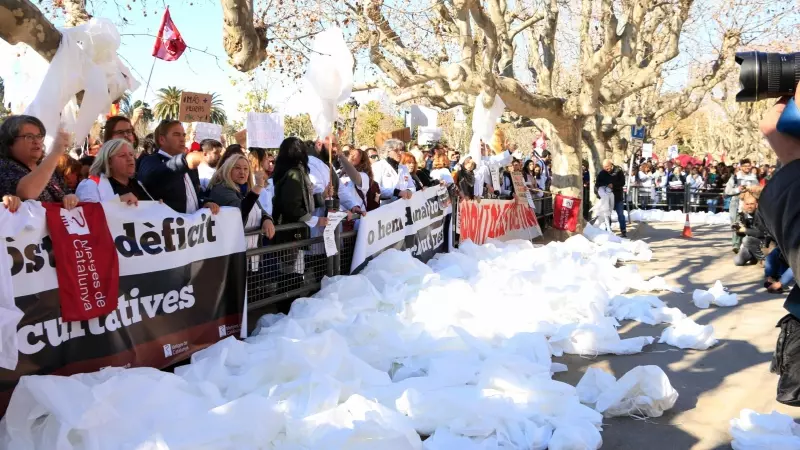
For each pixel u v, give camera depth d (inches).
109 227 173.9
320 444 146.7
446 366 197.8
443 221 405.7
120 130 206.7
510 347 226.8
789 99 80.1
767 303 342.6
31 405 137.7
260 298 240.1
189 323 200.2
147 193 201.8
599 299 315.3
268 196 276.2
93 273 167.8
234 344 194.5
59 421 135.2
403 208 337.1
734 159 2075.5
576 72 1012.5
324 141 292.2
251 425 148.7
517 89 534.3
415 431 159.5
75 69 223.5
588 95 561.6
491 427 165.5
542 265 369.7
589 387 201.2
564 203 600.4
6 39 210.5
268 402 156.5
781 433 169.3
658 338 272.5
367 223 294.7
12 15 203.5
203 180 281.6
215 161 290.5
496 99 475.5
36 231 153.9
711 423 185.6
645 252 504.7
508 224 525.7
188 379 177.3
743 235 470.9
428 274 290.0
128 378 153.4
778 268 373.4
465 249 408.5
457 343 223.1
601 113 905.5
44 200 170.2
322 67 276.7
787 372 93.4
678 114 989.2
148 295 185.5
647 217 892.6
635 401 188.2
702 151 2918.3
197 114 357.1
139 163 221.9
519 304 278.8
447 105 620.1
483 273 345.7
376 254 306.7
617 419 188.1
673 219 882.8
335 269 282.4
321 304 237.6
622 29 577.6
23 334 151.0
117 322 175.0
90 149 306.3
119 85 245.0
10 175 159.6
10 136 162.4
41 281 155.3
